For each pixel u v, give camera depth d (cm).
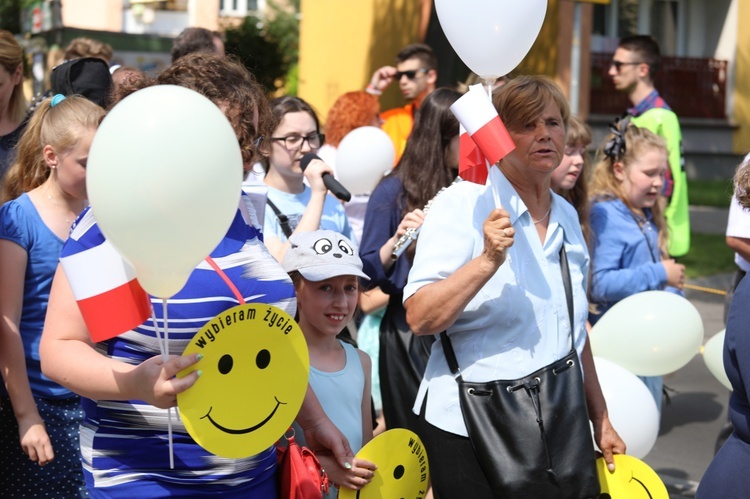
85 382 514
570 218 765
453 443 707
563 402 692
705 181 4725
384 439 680
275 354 544
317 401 675
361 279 963
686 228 1462
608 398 948
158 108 453
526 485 671
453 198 716
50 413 768
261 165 1060
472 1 717
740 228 1066
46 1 3719
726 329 698
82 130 748
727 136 4866
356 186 1323
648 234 1143
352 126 1600
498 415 685
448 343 712
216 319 519
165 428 543
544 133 706
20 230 759
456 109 683
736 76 4856
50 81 1071
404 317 938
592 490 683
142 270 477
